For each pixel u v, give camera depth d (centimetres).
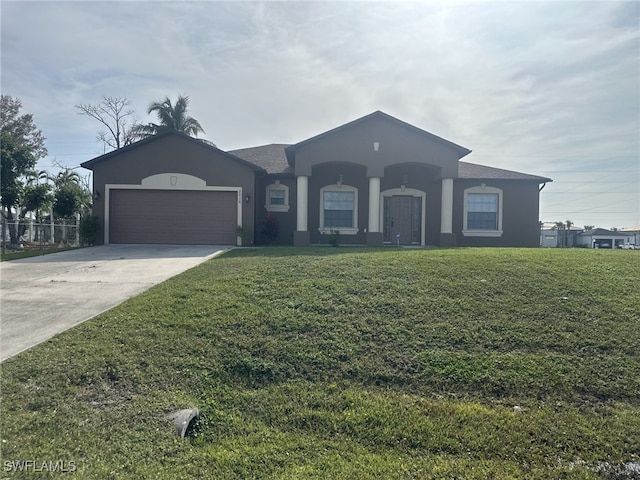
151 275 1023
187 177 1747
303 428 433
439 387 504
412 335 605
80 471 352
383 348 575
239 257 1177
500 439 415
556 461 390
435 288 772
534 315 663
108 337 589
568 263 948
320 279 834
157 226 1753
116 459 371
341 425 436
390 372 527
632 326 623
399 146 1744
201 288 801
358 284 798
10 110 3931
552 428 431
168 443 397
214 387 490
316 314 665
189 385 489
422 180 1959
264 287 790
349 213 1947
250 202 1755
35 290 876
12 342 585
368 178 1812
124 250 1531
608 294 738
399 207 1961
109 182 1745
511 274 850
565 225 6109
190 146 1755
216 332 604
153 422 422
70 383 479
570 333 608
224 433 421
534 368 529
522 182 1969
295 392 488
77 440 391
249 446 402
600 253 1128
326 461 383
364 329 620
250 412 454
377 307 691
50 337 600
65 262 1241
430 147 1759
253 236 1750
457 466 379
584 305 696
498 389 497
